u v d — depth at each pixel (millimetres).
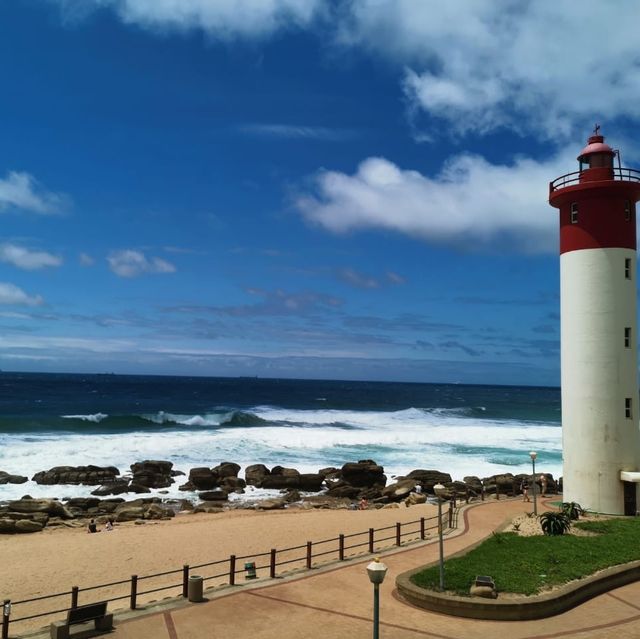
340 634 13102
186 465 46094
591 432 23328
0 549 24703
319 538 25828
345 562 18703
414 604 14797
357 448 54375
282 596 15539
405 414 88188
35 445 49531
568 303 24234
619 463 23031
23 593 19484
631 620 13711
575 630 13148
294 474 42094
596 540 18906
